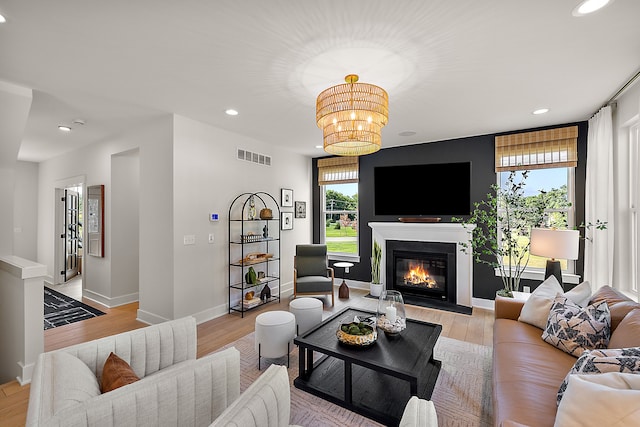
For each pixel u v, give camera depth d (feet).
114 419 3.42
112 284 14.24
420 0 5.07
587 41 6.29
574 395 3.46
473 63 7.20
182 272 11.34
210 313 12.44
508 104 9.89
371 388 7.27
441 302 14.25
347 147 9.09
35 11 5.30
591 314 6.39
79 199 21.38
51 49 6.62
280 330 8.37
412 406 3.31
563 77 7.95
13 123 8.72
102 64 7.29
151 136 11.75
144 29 5.89
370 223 15.97
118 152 13.48
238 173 13.80
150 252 11.78
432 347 7.12
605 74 7.79
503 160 13.11
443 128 12.67
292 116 11.18
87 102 9.73
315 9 5.29
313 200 19.17
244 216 14.05
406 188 15.57
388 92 8.89
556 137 11.96
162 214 11.35
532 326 7.83
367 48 6.54
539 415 4.34
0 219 10.12
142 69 7.54
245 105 10.04
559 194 12.37
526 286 12.96
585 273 11.25
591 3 5.13
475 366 8.43
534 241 10.07
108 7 5.22
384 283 15.99
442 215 14.67
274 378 3.51
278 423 3.33
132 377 4.41
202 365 4.33
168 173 11.14
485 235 13.62
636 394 3.13
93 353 5.06
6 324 8.85
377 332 7.78
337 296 15.85
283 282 16.60
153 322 11.69
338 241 18.51
